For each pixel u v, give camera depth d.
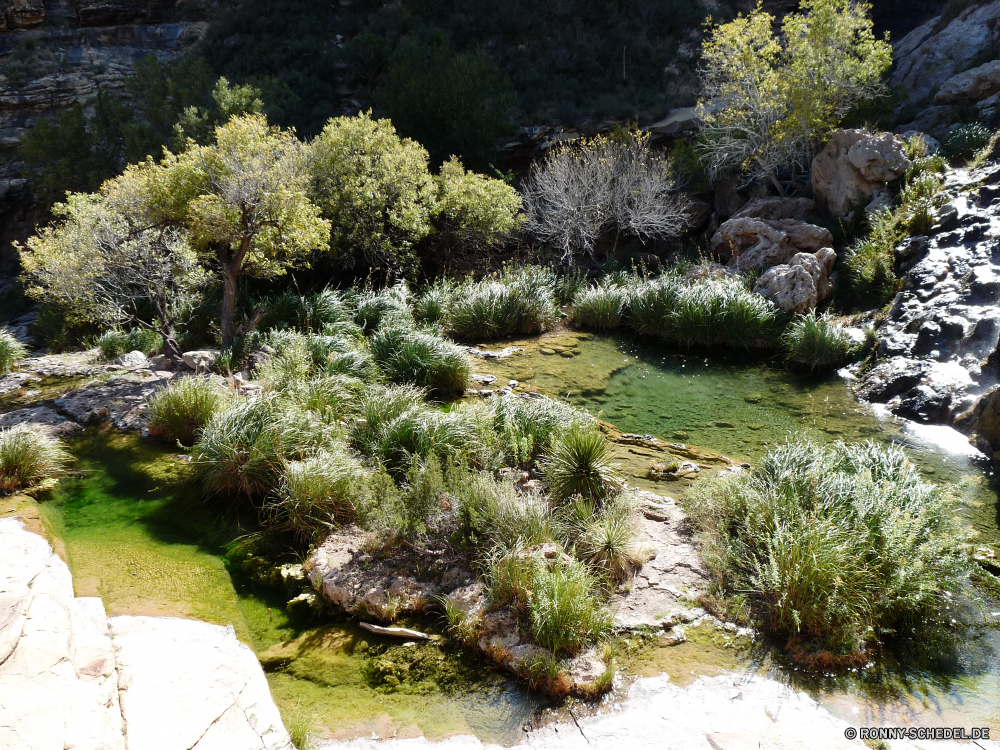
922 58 20.06
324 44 26.06
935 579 4.91
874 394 9.58
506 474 6.70
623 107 21.84
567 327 13.41
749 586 5.09
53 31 28.73
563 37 25.58
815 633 4.60
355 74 24.50
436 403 9.11
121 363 10.66
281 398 7.66
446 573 5.28
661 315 12.55
